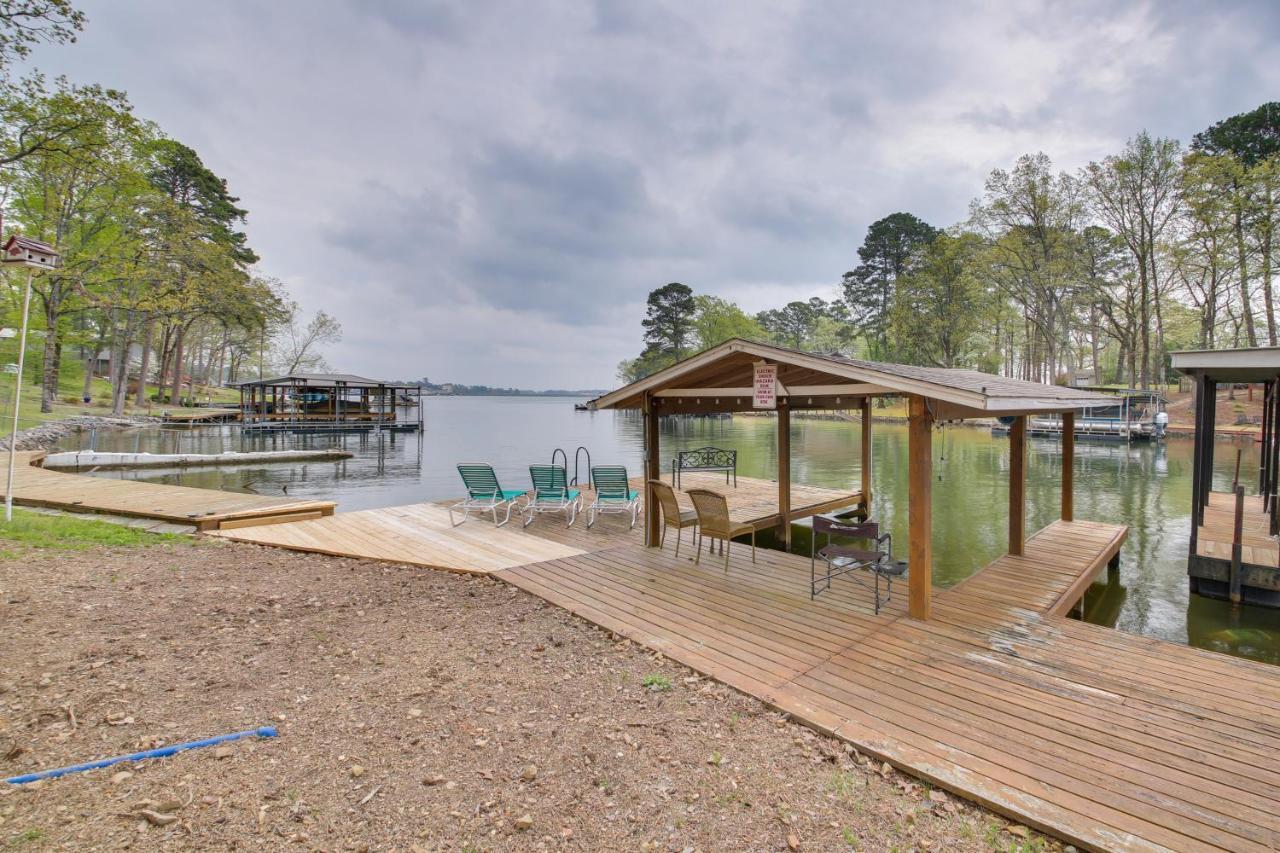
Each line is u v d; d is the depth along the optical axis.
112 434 23.66
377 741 2.60
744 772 2.44
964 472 16.23
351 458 21.42
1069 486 7.44
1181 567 7.26
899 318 38.78
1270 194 25.27
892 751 2.56
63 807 2.05
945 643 3.83
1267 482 8.58
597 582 5.21
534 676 3.35
